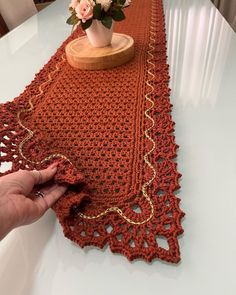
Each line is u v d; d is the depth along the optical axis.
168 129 0.55
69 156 0.50
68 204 0.40
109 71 0.80
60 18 1.35
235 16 1.87
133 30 1.06
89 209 0.42
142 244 0.37
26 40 1.13
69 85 0.74
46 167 0.47
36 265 0.38
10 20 1.61
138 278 0.35
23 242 0.41
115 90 0.70
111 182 0.45
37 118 0.61
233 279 0.34
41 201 0.40
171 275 0.35
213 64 0.78
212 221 0.40
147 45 0.93
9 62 0.96
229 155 0.50
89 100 0.67
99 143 0.53
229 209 0.41
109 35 0.82
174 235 0.37
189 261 0.36
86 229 0.40
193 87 0.70
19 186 0.38
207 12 1.16
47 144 0.53
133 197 0.43
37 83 0.76
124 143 0.52
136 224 0.39
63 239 0.41
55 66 0.86
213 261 0.36
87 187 0.44
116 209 0.41
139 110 0.61
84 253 0.39
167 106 0.62
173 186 0.43
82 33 1.11
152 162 0.48
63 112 0.63
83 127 0.57
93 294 0.34
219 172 0.47
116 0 0.77
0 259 0.39
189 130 0.56
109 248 0.38
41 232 0.42
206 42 0.91
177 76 0.74
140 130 0.55
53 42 1.09
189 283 0.34
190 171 0.48
